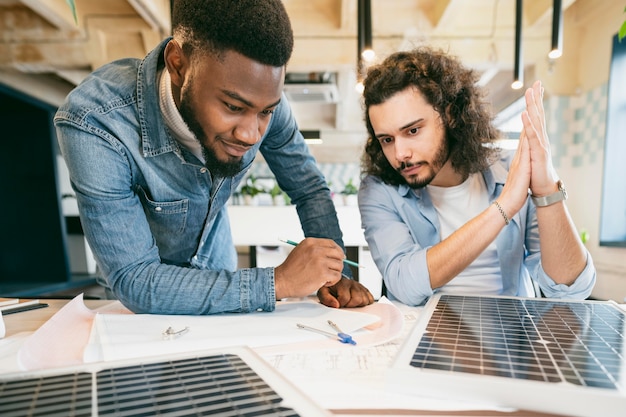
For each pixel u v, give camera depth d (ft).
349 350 1.70
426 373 1.23
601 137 10.58
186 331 1.89
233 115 1.96
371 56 5.13
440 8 10.28
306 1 11.02
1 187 16.90
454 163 3.21
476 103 3.16
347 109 17.04
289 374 1.45
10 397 1.09
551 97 11.62
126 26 11.26
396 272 2.72
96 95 2.26
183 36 1.92
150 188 2.54
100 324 2.00
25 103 15.97
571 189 11.78
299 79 12.55
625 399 1.07
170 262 3.22
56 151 17.20
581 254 2.57
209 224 3.15
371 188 3.41
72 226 18.94
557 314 1.91
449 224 3.38
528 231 3.24
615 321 1.78
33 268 17.33
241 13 1.71
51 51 11.57
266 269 2.35
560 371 1.23
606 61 10.40
